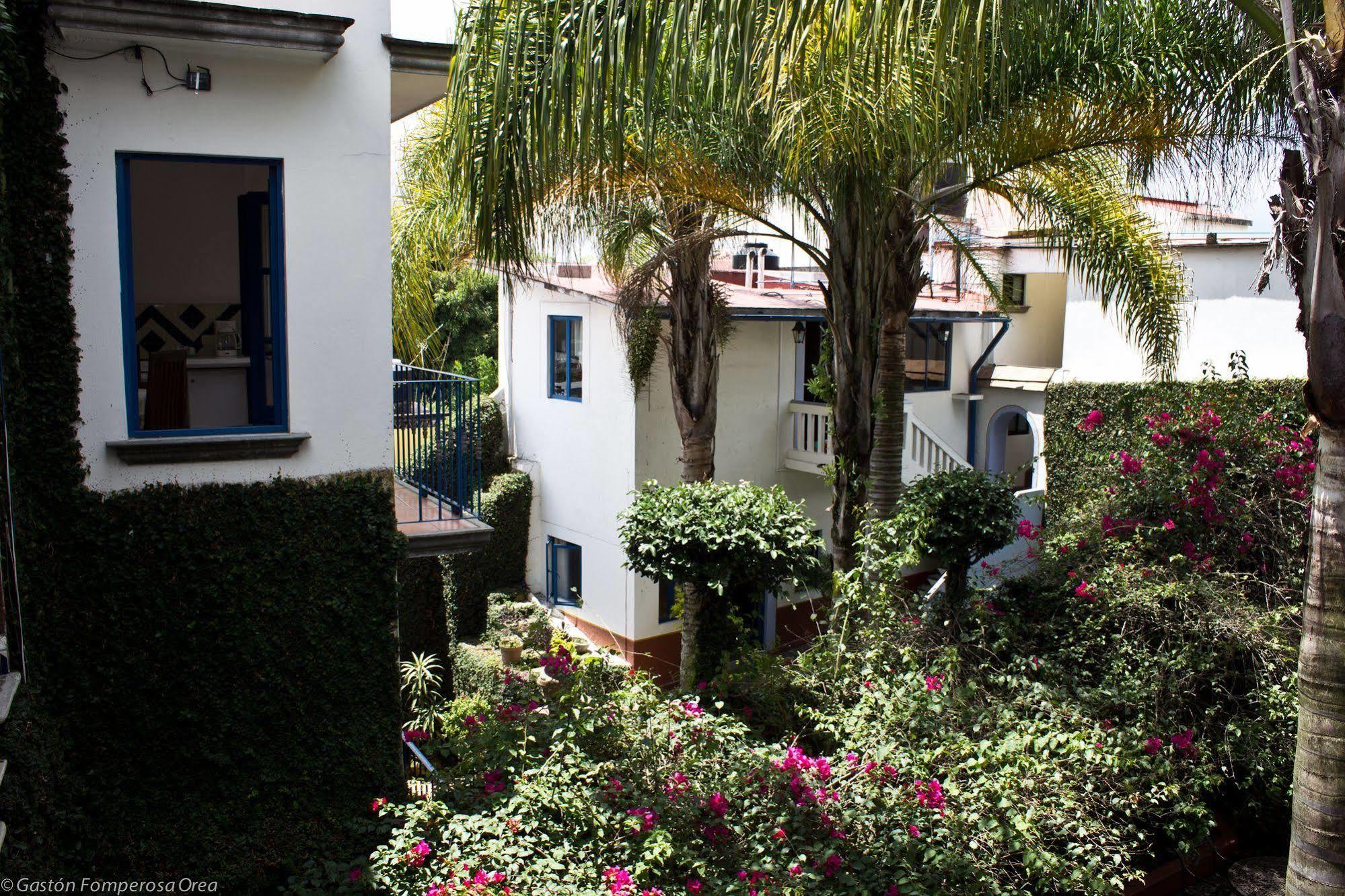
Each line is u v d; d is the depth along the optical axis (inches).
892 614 358.3
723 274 723.4
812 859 243.9
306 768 269.1
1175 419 410.6
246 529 257.8
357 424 270.1
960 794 267.4
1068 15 274.7
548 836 245.4
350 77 261.1
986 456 781.9
